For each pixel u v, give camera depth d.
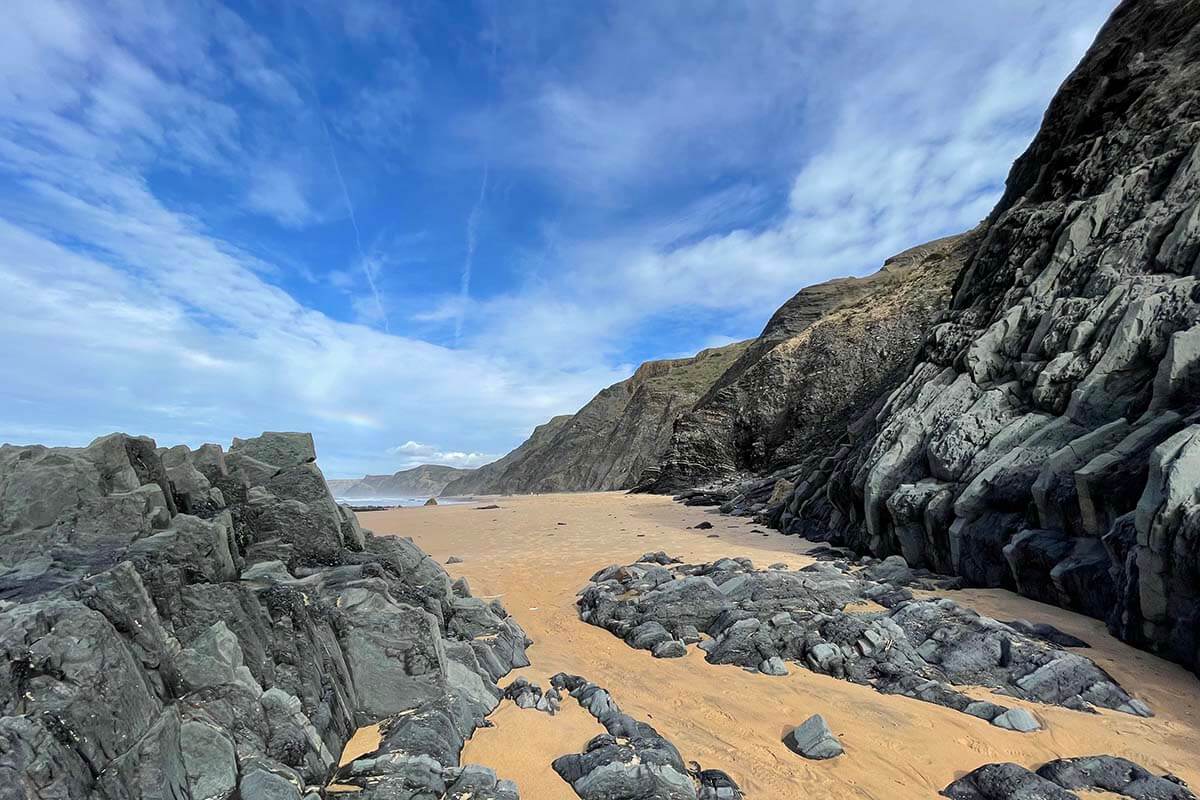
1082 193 16.48
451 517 30.06
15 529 4.39
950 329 17.75
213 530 5.09
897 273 57.31
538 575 14.27
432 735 5.01
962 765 5.49
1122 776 5.11
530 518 27.84
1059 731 6.02
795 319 56.81
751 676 7.70
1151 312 11.32
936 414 14.90
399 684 5.71
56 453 4.88
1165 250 12.42
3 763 2.79
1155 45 18.39
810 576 11.41
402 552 8.34
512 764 5.20
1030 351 13.81
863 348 41.03
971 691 7.02
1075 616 9.18
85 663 3.30
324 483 7.49
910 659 7.75
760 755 5.66
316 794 4.04
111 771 3.18
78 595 3.65
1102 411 11.32
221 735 3.82
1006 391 13.62
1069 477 10.04
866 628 8.29
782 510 21.59
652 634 9.16
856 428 21.11
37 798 2.84
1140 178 14.33
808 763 5.52
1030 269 16.17
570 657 8.68
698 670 7.98
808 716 6.47
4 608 3.41
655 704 6.84
